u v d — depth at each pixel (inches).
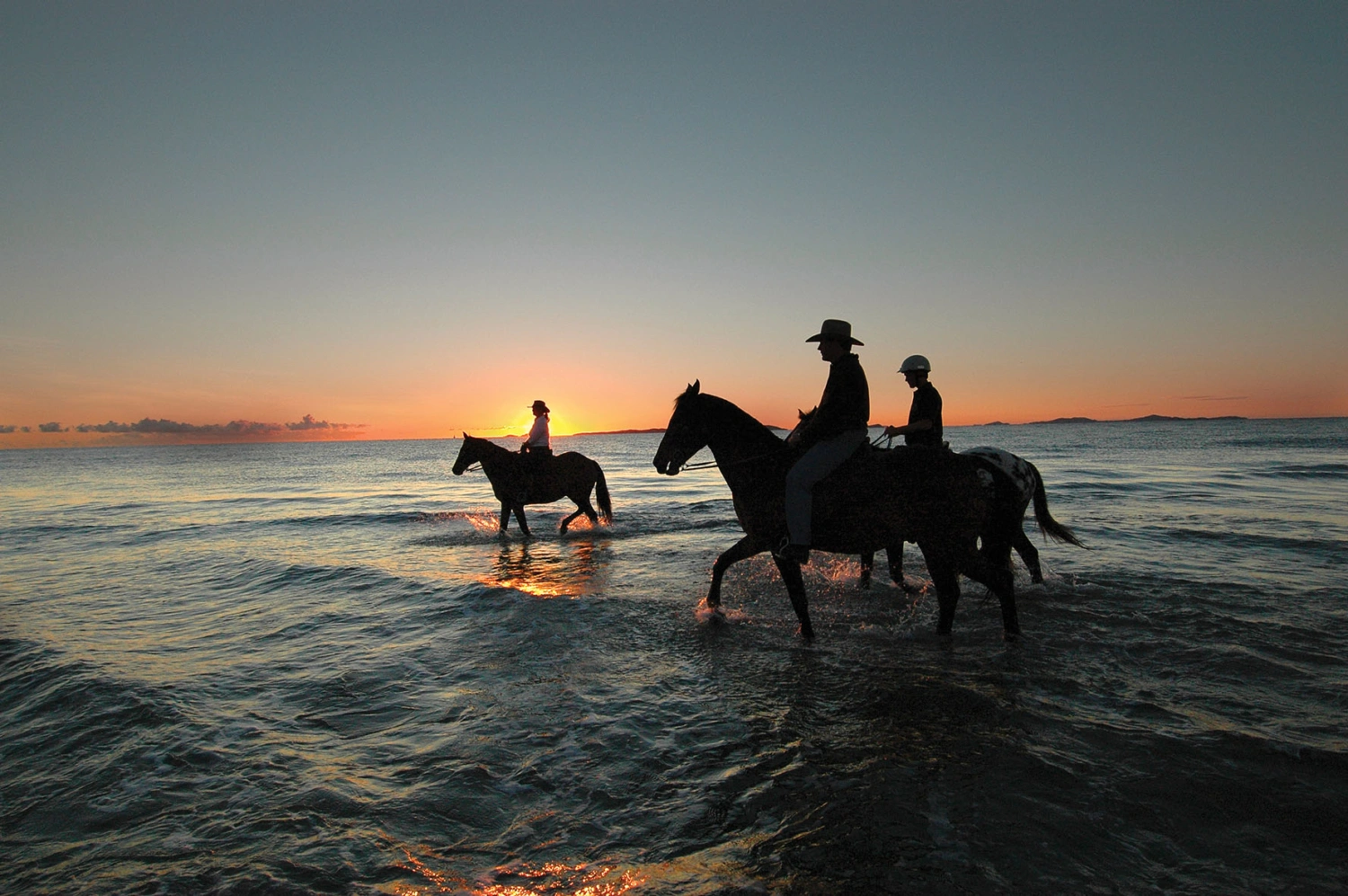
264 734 189.3
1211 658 224.2
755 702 199.9
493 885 122.5
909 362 282.5
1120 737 169.5
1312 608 280.2
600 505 572.4
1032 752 162.7
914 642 249.9
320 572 409.7
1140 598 300.0
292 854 133.4
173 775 168.1
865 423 232.2
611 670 231.3
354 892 121.8
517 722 191.5
